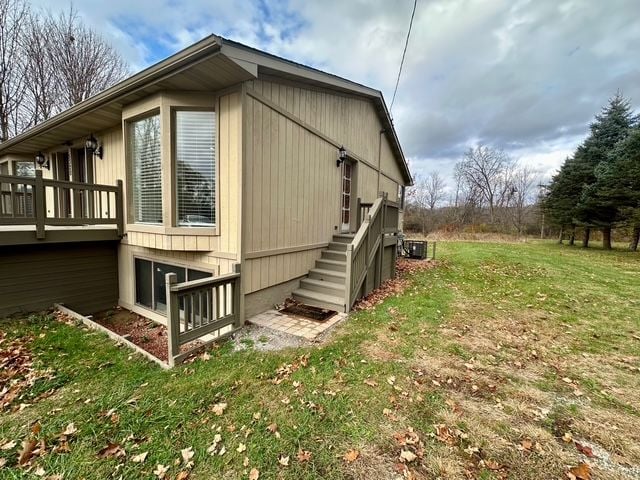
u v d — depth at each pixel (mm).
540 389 2686
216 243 4297
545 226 21547
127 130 4883
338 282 5422
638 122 14820
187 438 2016
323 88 6023
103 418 2207
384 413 2303
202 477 1717
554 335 3984
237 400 2443
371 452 1915
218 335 3951
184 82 3854
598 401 2516
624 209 13445
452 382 2777
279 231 4867
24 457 1823
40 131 6547
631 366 3135
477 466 1814
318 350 3371
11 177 4340
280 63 4133
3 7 10695
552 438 2066
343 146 7062
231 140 4000
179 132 4266
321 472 1759
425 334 3934
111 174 6422
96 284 5703
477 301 5617
